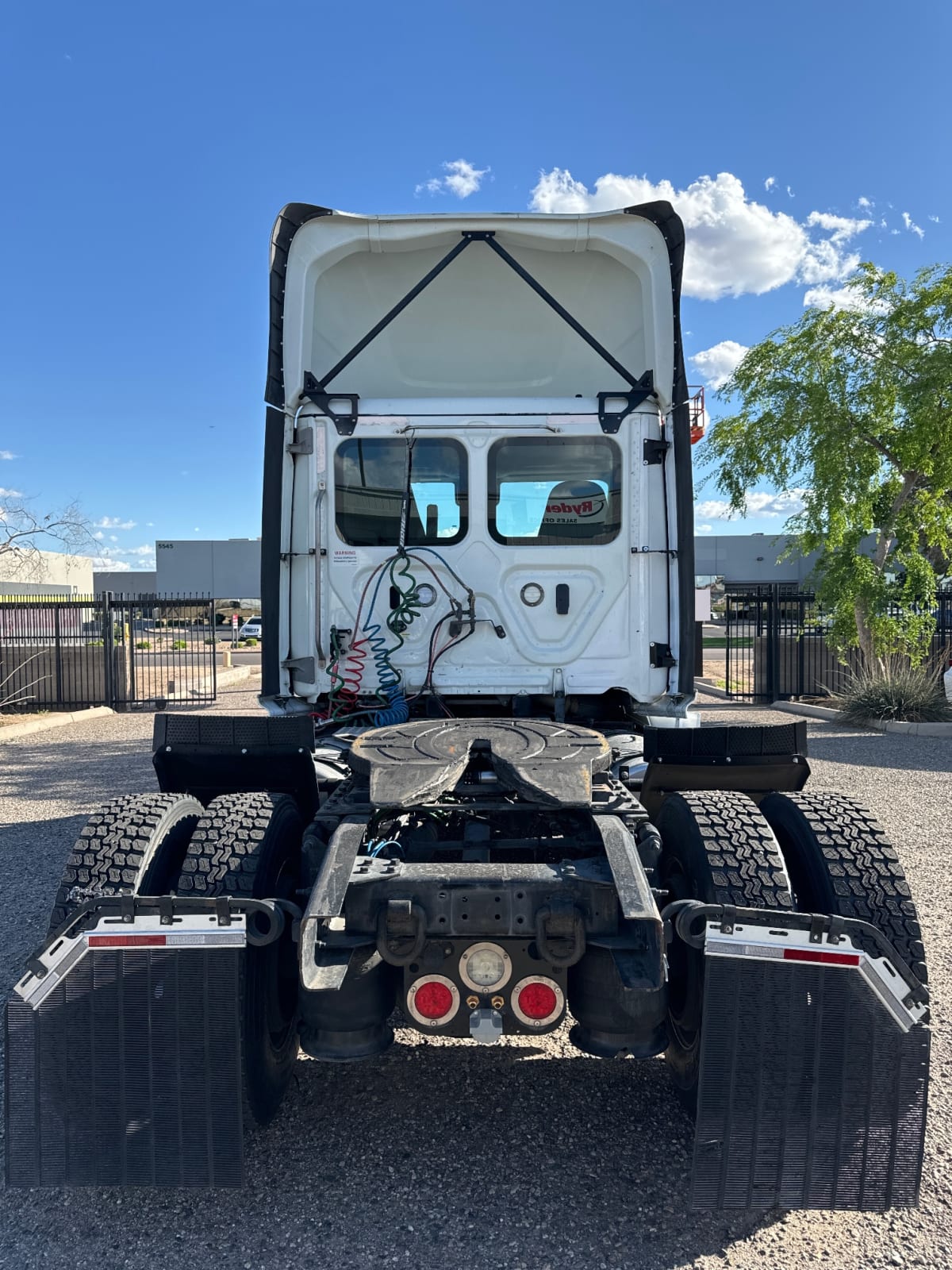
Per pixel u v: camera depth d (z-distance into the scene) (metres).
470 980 2.47
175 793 3.16
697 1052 2.70
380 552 4.21
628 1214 2.51
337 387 4.46
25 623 18.73
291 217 3.98
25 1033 2.41
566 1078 3.28
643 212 4.00
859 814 2.82
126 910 2.38
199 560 62.19
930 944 4.36
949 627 14.60
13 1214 2.55
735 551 55.56
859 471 13.21
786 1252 2.36
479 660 4.22
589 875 2.47
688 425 4.04
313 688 4.21
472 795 3.03
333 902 2.32
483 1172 2.70
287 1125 2.98
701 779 3.45
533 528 4.25
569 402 4.19
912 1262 2.31
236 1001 2.38
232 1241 2.42
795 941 2.33
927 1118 2.95
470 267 4.30
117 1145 2.41
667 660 4.20
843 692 13.54
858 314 13.20
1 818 7.52
